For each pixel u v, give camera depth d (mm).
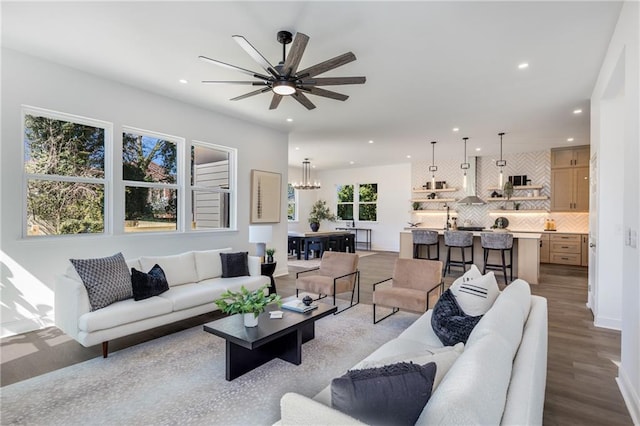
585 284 5715
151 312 3117
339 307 4383
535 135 6621
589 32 2859
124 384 2410
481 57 3346
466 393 938
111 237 4043
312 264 7711
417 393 1057
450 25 2779
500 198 8484
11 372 2584
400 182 10750
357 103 4766
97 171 4023
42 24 2822
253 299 2637
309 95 4465
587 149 7469
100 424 1964
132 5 2549
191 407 2135
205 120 5109
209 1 2484
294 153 8922
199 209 5148
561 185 7758
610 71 3023
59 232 3729
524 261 5891
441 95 4434
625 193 2375
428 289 3646
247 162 5820
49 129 3660
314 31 2881
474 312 2164
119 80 4023
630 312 2244
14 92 3322
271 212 6258
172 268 3857
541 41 3025
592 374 2592
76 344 3113
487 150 8195
